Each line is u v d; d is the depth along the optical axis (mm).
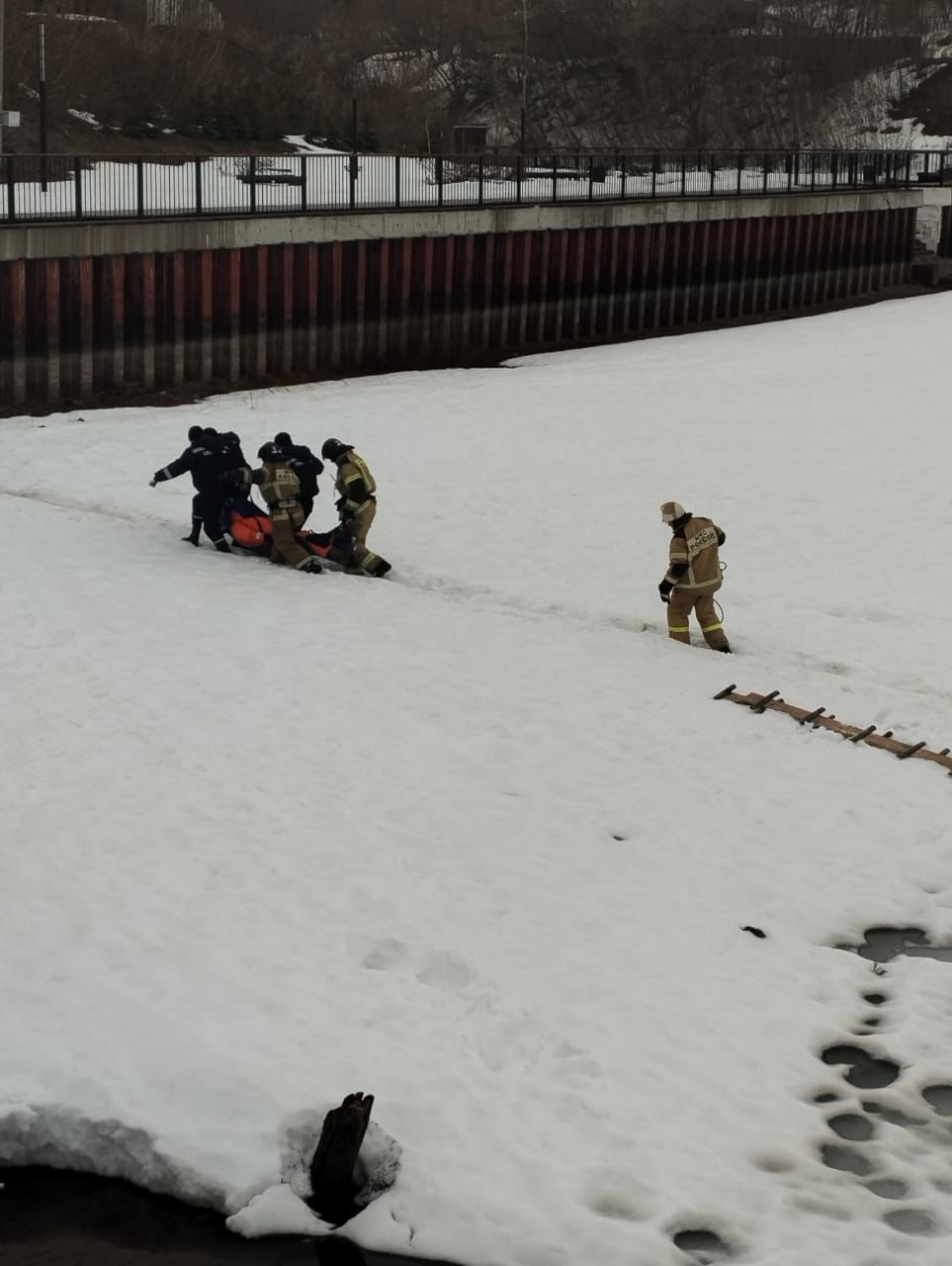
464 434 25594
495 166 41594
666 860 10000
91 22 54875
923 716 13156
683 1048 7875
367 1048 7664
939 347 36281
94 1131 7059
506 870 9742
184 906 9016
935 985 8633
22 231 28219
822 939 9188
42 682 12602
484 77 79688
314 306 33812
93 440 24031
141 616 14648
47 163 35281
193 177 35625
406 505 20484
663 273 42781
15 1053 7496
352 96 62125
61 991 8047
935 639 15562
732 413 27766
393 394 30562
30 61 49125
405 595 16078
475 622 15227
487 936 8898
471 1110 7250
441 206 36625
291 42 77625
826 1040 8070
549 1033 7887
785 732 12469
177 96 53906
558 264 39438
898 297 51031
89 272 29422
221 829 10062
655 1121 7270
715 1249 6539
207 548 17609
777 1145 7160
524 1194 6754
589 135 78125
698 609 14898
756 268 45812
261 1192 6816
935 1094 7664
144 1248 6691
